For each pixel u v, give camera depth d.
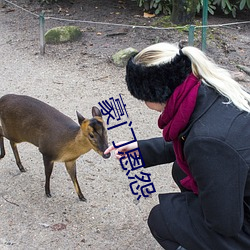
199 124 2.04
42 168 3.89
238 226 2.08
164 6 7.39
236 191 2.00
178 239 2.35
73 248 3.01
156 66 2.04
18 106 3.48
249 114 2.05
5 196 3.52
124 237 3.11
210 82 2.05
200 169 2.01
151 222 2.54
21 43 6.78
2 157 3.98
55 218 3.28
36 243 3.04
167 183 3.70
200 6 7.24
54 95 5.26
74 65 6.06
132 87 2.15
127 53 6.02
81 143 3.10
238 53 6.36
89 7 8.02
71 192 3.58
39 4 8.23
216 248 2.24
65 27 6.72
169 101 2.08
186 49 2.04
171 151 2.76
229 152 1.96
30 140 3.45
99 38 6.79
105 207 3.41
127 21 7.34
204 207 2.10
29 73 5.84
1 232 3.14
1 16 7.88
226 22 7.42
